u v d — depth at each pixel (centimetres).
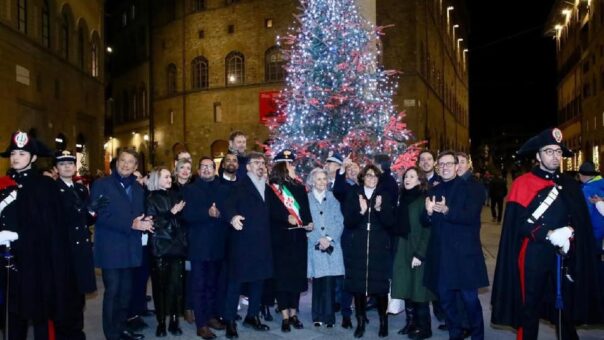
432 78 4309
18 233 570
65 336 653
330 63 1301
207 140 4284
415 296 682
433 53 4406
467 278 625
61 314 590
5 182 584
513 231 579
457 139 6384
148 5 4972
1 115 2103
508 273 579
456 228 633
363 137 1307
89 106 3222
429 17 4166
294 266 727
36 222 576
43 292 574
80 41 3150
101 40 3484
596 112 3622
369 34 1375
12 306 567
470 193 632
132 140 5603
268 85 4025
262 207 718
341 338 705
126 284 688
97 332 754
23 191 579
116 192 675
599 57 3509
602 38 3422
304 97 1338
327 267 733
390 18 3588
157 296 727
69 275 609
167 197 721
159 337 718
